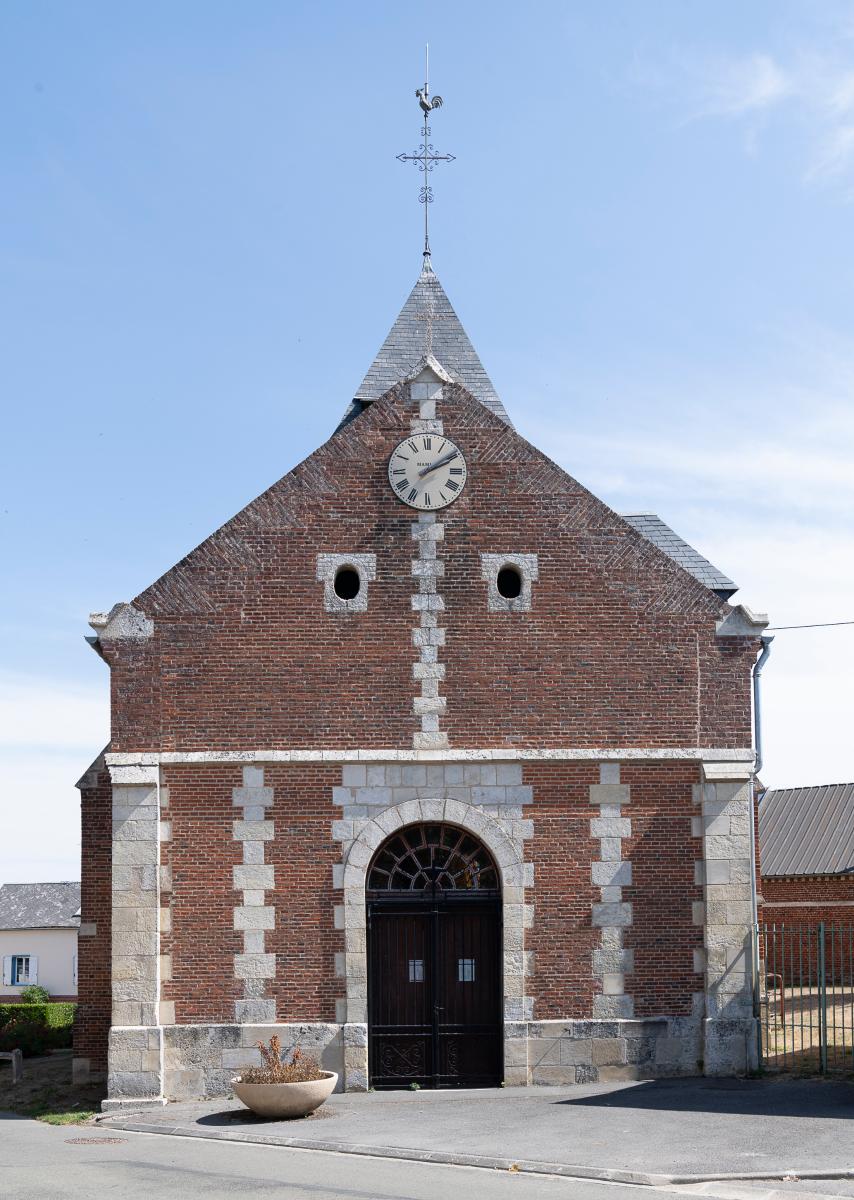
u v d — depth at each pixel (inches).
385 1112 682.8
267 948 753.0
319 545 787.4
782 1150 560.4
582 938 761.6
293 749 768.3
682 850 772.6
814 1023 946.1
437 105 1017.5
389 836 768.3
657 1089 719.1
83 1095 804.0
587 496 800.3
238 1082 681.6
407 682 777.6
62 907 2460.6
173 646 774.5
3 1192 510.9
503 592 798.5
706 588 796.0
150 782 756.0
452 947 767.1
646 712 782.5
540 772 773.3
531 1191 498.3
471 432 803.4
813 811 1509.6
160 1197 495.5
